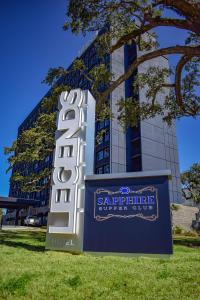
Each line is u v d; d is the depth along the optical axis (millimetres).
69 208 8875
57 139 10023
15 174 23219
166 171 8125
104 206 8547
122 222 8156
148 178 8281
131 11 17297
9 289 4195
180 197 49500
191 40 19422
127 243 7867
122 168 46500
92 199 8812
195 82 22641
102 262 6535
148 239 7676
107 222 8344
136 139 48219
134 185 8383
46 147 21875
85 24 17812
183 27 15516
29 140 21406
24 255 7379
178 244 15258
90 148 9977
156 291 4215
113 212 8367
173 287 4398
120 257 7523
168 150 50812
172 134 52688
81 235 8539
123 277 4980
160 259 7164
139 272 5398
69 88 20859
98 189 8836
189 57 17094
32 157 21094
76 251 8414
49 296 3955
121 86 50594
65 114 10383
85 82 54531
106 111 22578
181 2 14125
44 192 61188
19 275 4930
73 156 9469
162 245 7473
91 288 4324
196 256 8094
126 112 23094
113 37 19281
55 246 8797
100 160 48406
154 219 7805
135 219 8031
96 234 8344
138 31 17672
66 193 9188
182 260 7039
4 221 83375
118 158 46625
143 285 4492
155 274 5242
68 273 5238
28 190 23219
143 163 46031
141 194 8195
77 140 9641
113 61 52062
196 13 13961
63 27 18156
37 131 21703
